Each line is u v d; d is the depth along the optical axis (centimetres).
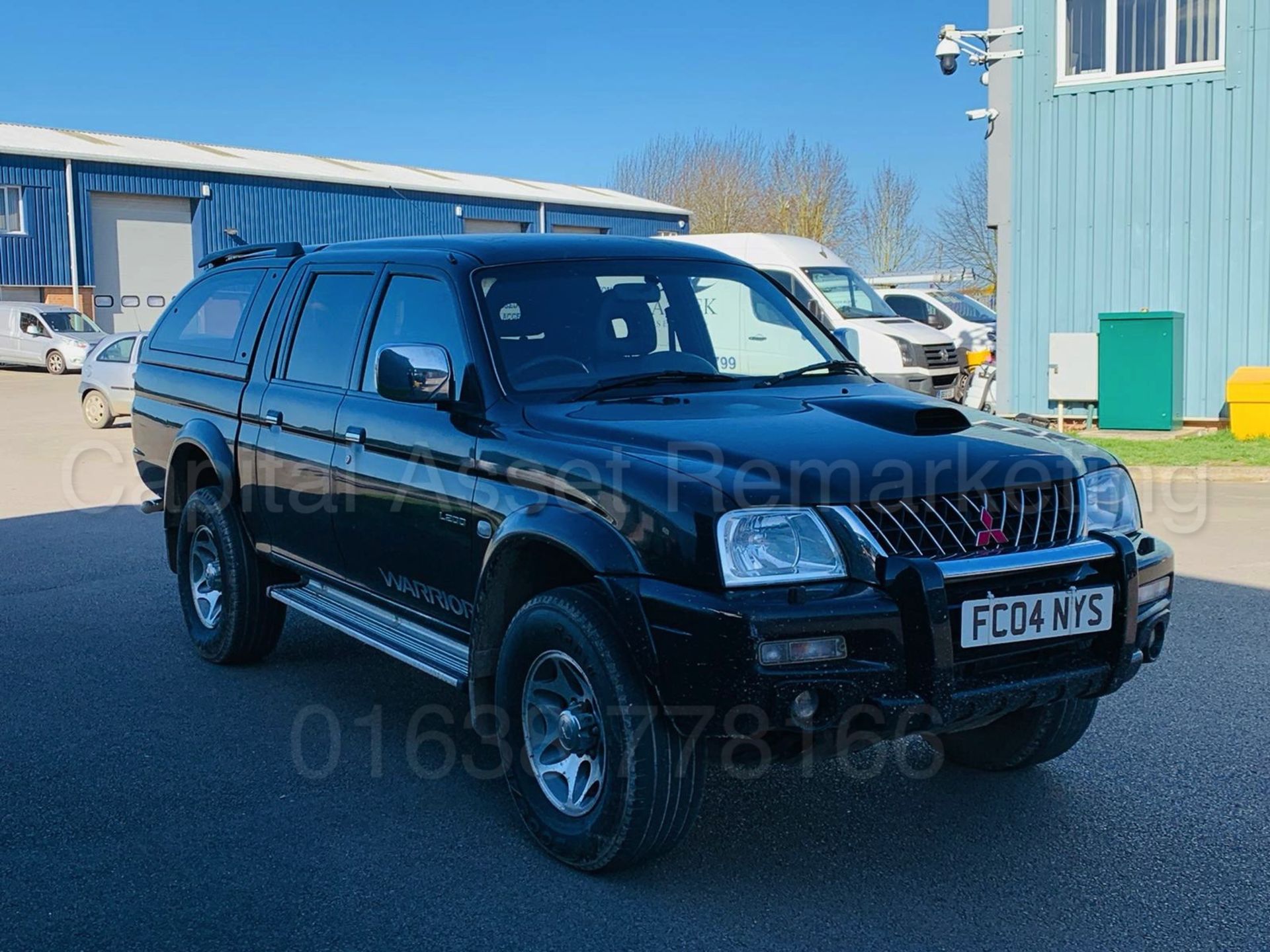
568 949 337
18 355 3194
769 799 446
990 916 354
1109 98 1472
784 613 332
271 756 490
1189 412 1473
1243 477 1143
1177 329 1421
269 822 425
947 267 4684
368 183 4216
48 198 3606
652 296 496
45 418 2092
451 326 464
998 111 1534
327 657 638
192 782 462
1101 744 495
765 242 1579
